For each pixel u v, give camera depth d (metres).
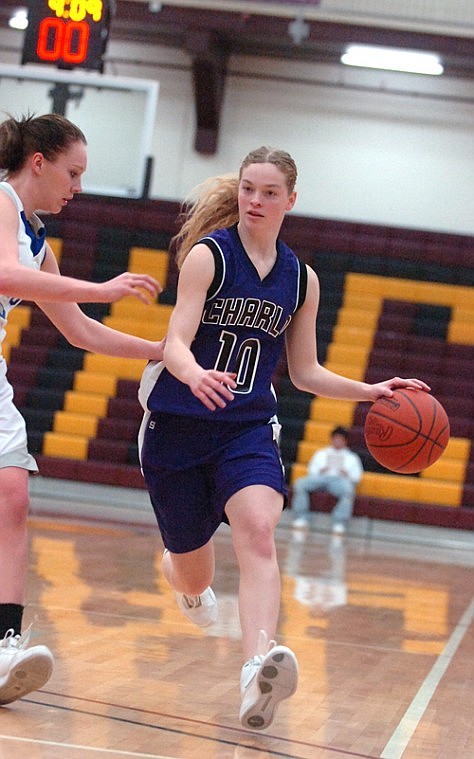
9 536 4.49
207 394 4.11
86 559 10.41
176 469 4.61
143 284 4.18
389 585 10.99
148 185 16.91
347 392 4.96
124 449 17.72
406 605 9.57
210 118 22.12
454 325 20.28
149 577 9.59
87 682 5.17
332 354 19.66
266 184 4.49
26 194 4.57
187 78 22.61
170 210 21.67
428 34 20.17
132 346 4.89
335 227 21.64
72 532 12.77
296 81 22.42
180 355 4.27
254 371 4.61
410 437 4.92
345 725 4.84
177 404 4.58
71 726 4.29
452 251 21.30
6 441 4.52
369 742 4.55
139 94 16.84
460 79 22.11
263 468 4.47
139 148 16.95
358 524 16.94
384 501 16.94
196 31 20.31
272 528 4.39
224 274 4.49
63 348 19.59
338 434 16.72
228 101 22.53
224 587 9.44
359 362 19.61
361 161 22.39
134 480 17.28
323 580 10.78
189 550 4.80
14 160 4.57
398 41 20.22
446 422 5.04
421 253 21.34
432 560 14.38
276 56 22.36
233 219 4.88
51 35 14.12
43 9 14.16
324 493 16.92
